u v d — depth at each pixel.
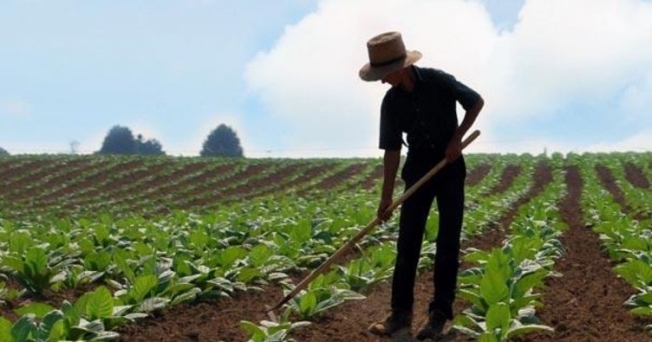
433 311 5.88
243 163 41.22
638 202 20.53
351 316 6.62
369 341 5.73
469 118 5.77
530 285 6.26
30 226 13.53
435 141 5.88
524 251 7.75
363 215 12.61
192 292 6.70
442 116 5.86
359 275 7.72
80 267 7.93
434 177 5.93
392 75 5.78
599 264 9.81
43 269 7.29
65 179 35.75
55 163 39.72
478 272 7.05
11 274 7.86
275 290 7.76
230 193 32.41
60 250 8.88
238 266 8.16
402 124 5.95
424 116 5.85
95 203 29.36
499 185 31.86
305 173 38.41
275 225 11.77
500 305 5.25
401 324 6.00
